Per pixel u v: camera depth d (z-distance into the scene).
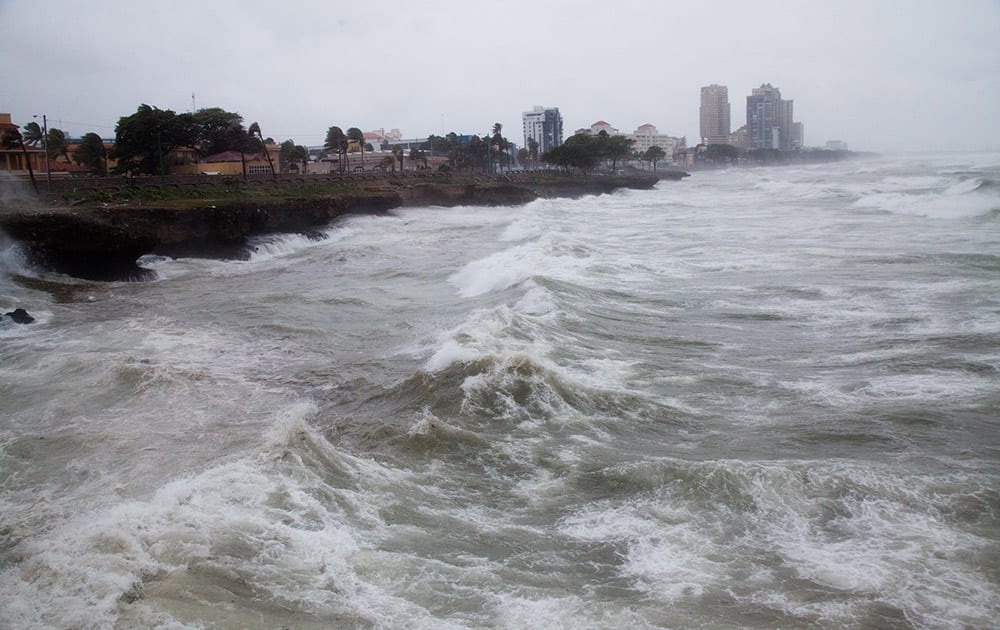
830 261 27.50
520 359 14.36
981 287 21.61
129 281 31.58
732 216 51.97
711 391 14.11
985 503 9.41
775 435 11.91
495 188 79.25
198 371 16.77
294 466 10.68
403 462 11.41
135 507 9.49
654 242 36.69
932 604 7.50
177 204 41.06
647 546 8.82
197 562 8.20
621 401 13.42
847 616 7.34
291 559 8.39
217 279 32.03
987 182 53.12
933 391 13.45
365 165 133.12
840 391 13.73
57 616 7.37
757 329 18.55
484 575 8.20
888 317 18.88
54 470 11.58
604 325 18.97
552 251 30.95
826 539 8.82
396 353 17.72
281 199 47.12
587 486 10.44
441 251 38.59
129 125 68.19
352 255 38.12
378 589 7.91
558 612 7.50
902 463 10.66
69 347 19.39
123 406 14.48
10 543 9.23
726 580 8.06
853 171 133.12
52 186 47.56
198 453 12.05
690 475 10.34
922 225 38.28
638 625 7.27
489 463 11.29
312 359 17.81
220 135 86.88
